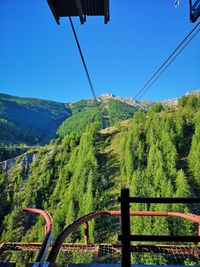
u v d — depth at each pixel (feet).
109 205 363.76
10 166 622.54
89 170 437.99
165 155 417.49
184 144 461.37
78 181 426.10
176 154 415.85
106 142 564.30
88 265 16.94
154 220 247.70
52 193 498.69
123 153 468.75
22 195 497.05
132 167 419.95
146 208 274.36
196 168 377.91
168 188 331.77
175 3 26.55
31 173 585.22
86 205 352.28
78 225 30.83
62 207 396.37
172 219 237.45
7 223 420.36
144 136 496.23
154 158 402.93
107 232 301.84
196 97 582.76
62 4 30.19
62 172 514.68
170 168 386.93
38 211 41.04
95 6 31.35
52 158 588.91
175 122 513.45
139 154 436.76
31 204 468.34
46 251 19.26
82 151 525.34
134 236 12.70
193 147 412.16
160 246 36.01
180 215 39.11
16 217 410.52
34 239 361.10
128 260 12.49
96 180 420.36
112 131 622.54
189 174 385.09
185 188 323.16
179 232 230.68
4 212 477.36
